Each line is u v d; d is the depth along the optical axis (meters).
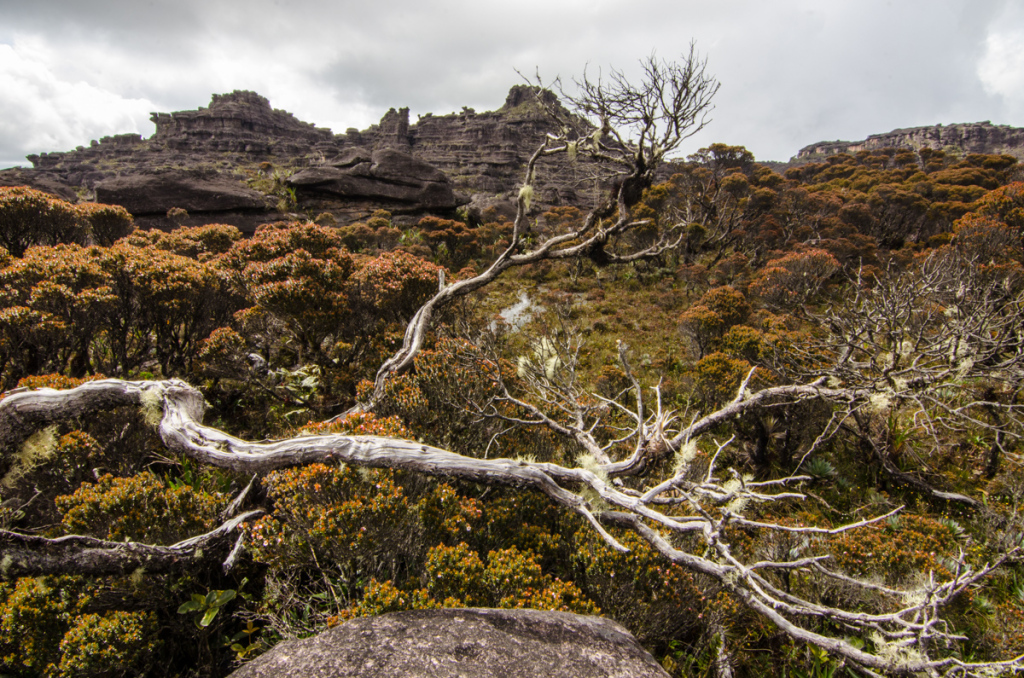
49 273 5.41
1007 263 9.59
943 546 3.97
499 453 4.79
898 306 5.77
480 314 12.54
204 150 101.25
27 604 2.51
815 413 6.02
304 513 2.85
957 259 7.36
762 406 5.28
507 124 89.25
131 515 3.01
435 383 4.80
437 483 3.57
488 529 3.61
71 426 3.92
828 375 5.66
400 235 29.11
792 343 7.49
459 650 1.72
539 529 3.77
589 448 4.37
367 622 1.91
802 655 3.38
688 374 9.34
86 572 2.51
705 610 3.36
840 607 3.49
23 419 3.34
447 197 38.91
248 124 105.81
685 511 4.23
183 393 3.93
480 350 5.74
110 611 2.67
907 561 3.34
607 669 1.71
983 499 5.38
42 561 2.40
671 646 3.38
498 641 1.81
